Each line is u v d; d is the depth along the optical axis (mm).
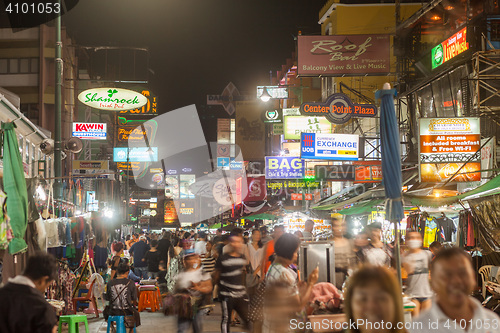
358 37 28984
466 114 19250
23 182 9562
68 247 14617
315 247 8430
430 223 18422
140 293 16422
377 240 10023
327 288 7723
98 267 18328
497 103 18656
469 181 16781
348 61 28938
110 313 10242
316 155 23781
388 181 8797
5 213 8906
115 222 30906
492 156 17109
